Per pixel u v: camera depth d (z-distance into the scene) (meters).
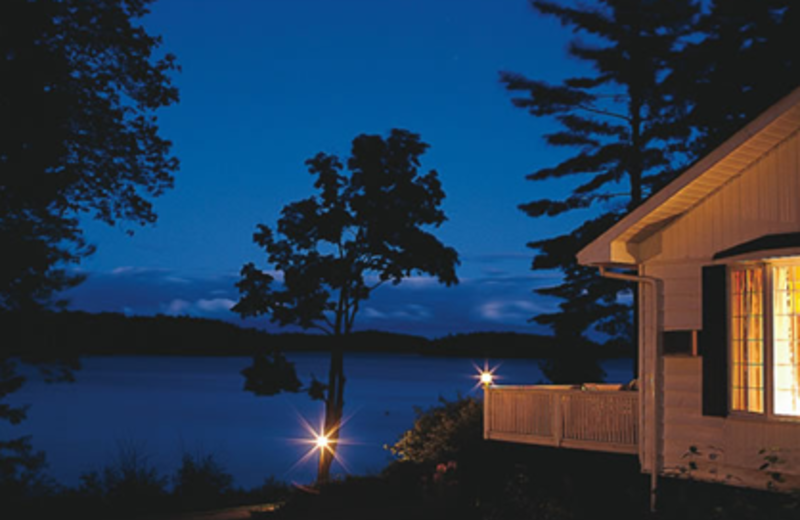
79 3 21.86
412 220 32.62
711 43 27.41
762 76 24.89
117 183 23.73
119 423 92.25
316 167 32.66
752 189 13.06
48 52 20.94
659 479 14.08
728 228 13.36
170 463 51.09
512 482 15.95
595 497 15.19
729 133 12.69
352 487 19.58
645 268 14.63
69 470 48.72
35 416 100.69
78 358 22.38
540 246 33.72
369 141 32.47
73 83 22.05
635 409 15.49
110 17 22.28
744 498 11.58
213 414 109.12
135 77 23.55
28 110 20.61
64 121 21.50
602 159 31.34
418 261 32.09
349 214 32.19
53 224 21.67
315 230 32.56
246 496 25.80
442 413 24.33
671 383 14.11
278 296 32.34
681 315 14.02
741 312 13.13
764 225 12.84
